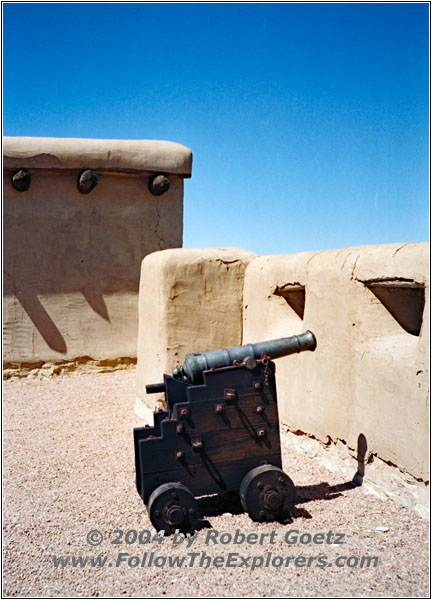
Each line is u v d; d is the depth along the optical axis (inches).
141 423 283.7
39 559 151.9
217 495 189.5
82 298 407.2
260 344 181.9
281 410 242.7
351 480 194.7
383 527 160.9
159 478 166.1
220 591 134.3
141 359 301.1
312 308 216.8
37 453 239.3
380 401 179.6
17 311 393.7
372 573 139.8
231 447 171.0
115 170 400.5
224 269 273.6
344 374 198.4
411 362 167.2
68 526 170.7
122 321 416.5
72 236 403.5
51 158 385.4
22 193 390.9
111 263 412.8
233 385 171.2
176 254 269.0
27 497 193.5
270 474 168.1
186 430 167.5
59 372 402.0
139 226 418.3
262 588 135.0
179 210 428.8
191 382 178.1
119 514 178.4
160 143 418.3
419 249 165.5
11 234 389.7
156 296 274.1
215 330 271.6
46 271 398.6
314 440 219.0
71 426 280.1
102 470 218.5
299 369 227.8
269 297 246.1
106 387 367.2
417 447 163.3
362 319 190.1
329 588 134.1
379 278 179.3
